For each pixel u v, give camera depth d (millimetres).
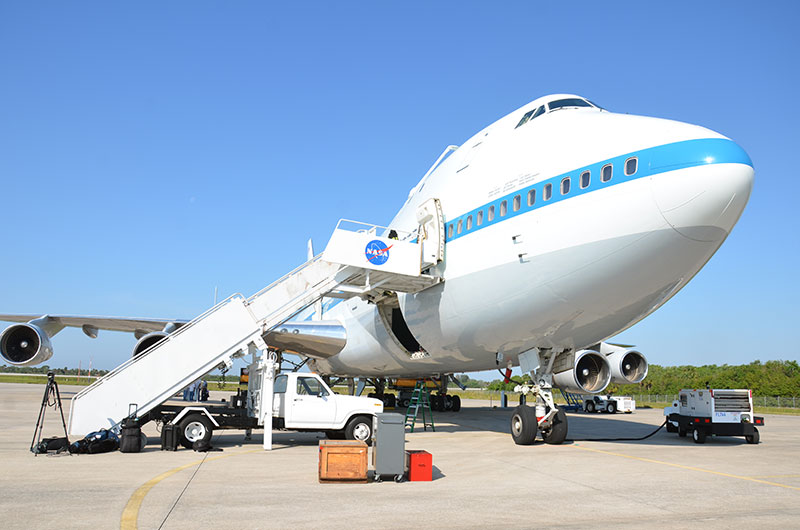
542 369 14266
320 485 8641
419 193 17234
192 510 6789
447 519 6559
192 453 12250
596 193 10695
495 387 96312
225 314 14008
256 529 5984
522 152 12656
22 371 136750
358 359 22438
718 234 10094
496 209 12641
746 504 7723
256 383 14156
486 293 12758
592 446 14398
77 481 8633
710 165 9609
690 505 7594
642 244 10266
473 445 14227
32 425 18109
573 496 8070
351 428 13188
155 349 13430
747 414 16172
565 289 11406
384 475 9016
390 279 14195
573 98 13781
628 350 22172
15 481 8594
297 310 14859
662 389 74062
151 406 13227
